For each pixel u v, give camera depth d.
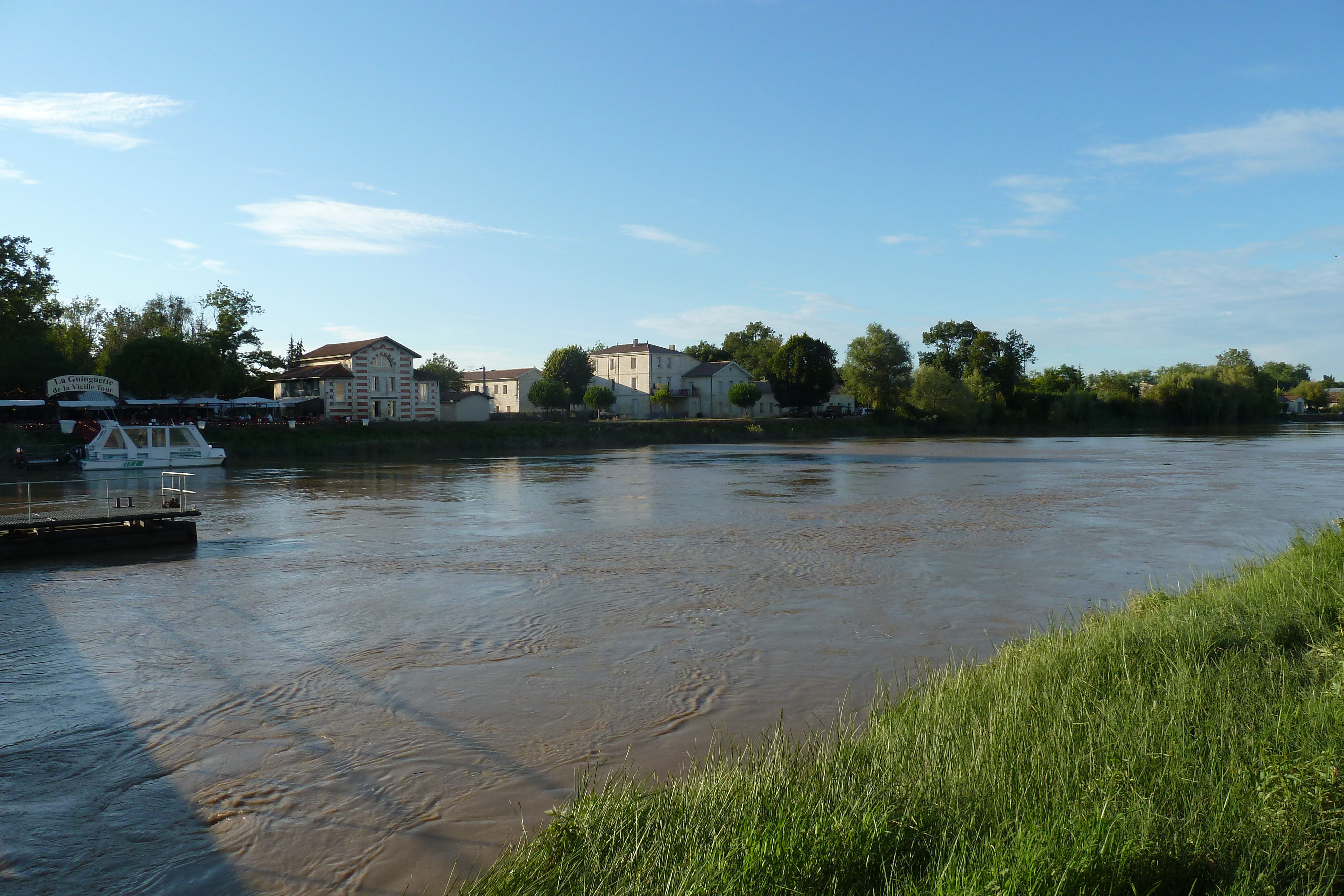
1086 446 69.88
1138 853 4.35
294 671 11.12
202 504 31.05
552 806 7.20
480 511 28.80
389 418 79.50
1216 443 73.00
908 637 12.65
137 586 16.55
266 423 65.31
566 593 15.82
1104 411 114.44
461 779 7.79
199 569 18.34
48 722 9.34
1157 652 8.53
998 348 115.88
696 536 23.00
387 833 6.80
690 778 6.55
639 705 9.75
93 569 18.34
